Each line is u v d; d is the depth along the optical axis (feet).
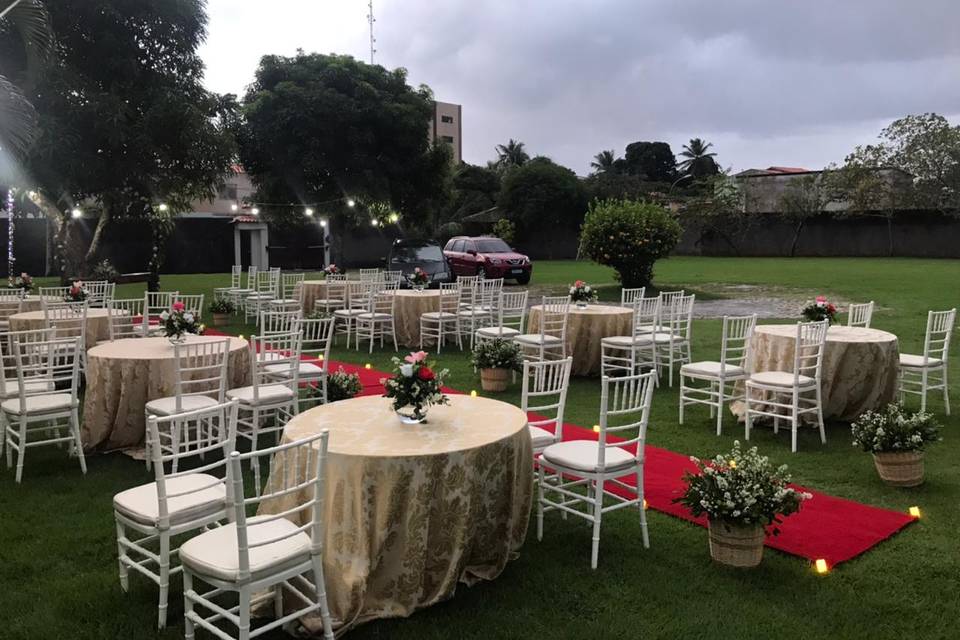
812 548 13.38
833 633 10.73
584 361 29.68
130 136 48.55
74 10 48.11
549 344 28.09
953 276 69.36
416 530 10.76
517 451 12.05
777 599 11.65
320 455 9.75
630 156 215.72
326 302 42.42
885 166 108.47
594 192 125.39
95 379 18.79
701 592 11.90
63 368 20.88
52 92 44.86
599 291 61.21
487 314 37.91
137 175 50.06
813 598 11.68
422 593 11.05
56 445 20.02
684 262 99.81
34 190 50.75
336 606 10.57
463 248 75.10
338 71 75.66
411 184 80.33
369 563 10.66
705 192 120.88
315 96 72.54
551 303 31.09
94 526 14.56
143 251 92.38
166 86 51.78
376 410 13.56
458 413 13.30
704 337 38.01
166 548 10.73
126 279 56.85
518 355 26.86
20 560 13.08
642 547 13.58
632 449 19.34
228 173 55.57
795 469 17.87
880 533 14.01
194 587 12.09
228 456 11.46
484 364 26.61
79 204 57.31
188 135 50.44
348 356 34.73
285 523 10.58
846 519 14.69
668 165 214.07
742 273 77.87
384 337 39.37
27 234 84.84
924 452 18.37
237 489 8.89
